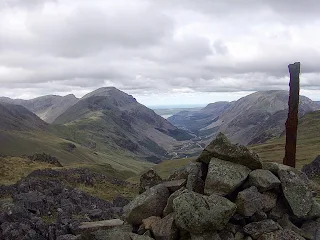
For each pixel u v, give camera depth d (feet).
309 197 39.83
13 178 151.02
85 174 157.38
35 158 232.32
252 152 42.06
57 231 63.93
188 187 41.86
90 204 93.81
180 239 36.91
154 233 37.99
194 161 46.19
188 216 34.88
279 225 37.73
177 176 45.85
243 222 38.01
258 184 39.65
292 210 38.99
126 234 38.52
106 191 139.23
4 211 71.67
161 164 377.91
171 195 40.91
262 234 36.06
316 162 126.11
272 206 39.37
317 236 38.01
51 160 236.63
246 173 40.81
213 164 41.47
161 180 50.78
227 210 35.17
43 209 81.66
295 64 60.95
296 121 61.00
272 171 42.63
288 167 43.37
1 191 100.12
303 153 272.31
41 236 65.05
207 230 35.01
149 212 42.11
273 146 363.76
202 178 43.37
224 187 39.09
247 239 36.35
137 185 156.04
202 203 35.58
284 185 40.50
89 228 60.03
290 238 35.65
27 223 68.13
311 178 116.26
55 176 146.92
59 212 78.89
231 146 42.57
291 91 60.70
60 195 95.40
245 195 37.88
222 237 36.22
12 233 64.49
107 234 39.06
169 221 37.81
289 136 61.46
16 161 196.75
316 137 415.85
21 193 90.68
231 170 40.57
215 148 43.45
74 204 89.30
